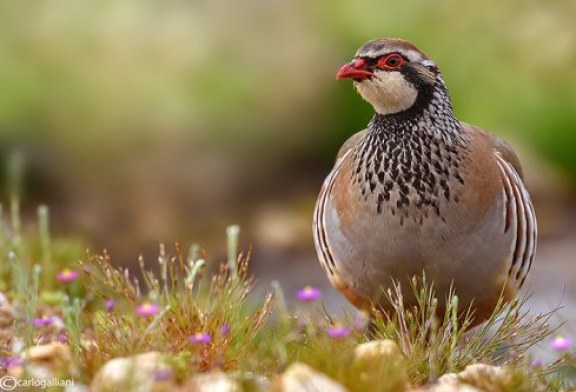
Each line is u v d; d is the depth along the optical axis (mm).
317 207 8031
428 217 7227
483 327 7527
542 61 18328
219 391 5613
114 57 18391
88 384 6094
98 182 17484
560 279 13469
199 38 18594
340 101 18438
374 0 18859
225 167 17859
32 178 17484
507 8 18719
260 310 7535
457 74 18422
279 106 18375
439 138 7293
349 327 7488
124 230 16594
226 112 18266
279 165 18203
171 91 18250
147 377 5688
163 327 7137
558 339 7094
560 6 18672
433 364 6746
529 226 7703
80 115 17984
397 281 7477
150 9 18797
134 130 17891
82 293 9070
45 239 9516
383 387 5895
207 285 9594
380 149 7348
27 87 18047
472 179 7262
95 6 18703
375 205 7297
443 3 18750
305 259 15211
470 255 7336
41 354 6176
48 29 18500
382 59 7379
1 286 9078
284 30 18828
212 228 16625
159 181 17516
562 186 17375
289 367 5938
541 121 17812
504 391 6207
